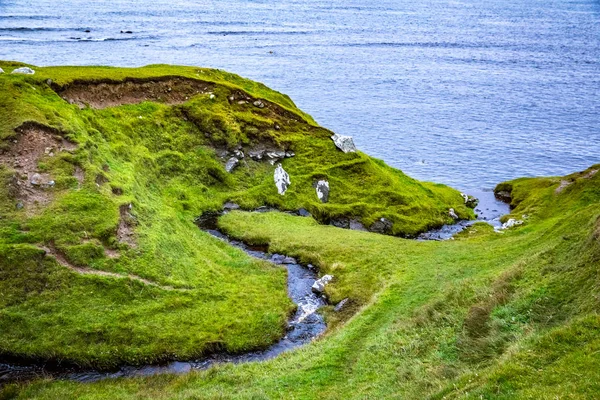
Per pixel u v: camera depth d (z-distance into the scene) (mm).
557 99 172750
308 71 199750
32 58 166125
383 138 124688
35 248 38969
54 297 37031
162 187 61594
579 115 152750
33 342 34000
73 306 36875
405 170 103875
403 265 48906
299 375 31391
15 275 37344
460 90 183375
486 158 112938
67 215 42781
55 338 34531
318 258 52281
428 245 55500
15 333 34281
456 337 29750
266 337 38750
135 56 188000
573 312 26297
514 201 82188
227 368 33844
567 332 22812
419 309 36594
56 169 46594
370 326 37281
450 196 80938
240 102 79562
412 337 32594
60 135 50406
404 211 70125
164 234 48156
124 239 44125
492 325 28734
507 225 69750
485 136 129375
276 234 57812
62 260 39594
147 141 65875
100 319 36531
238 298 43500
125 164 56719
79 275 38812
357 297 44031
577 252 32062
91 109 62406
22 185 43781
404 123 138125
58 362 33531
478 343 27844
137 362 34656
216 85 79625
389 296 41656
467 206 81438
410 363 29297
